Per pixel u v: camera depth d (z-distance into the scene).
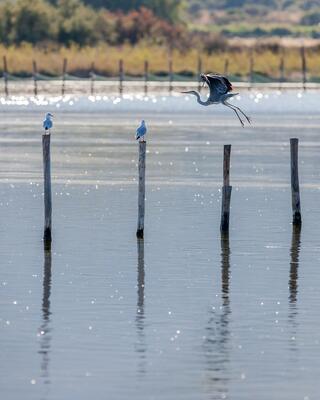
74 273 32.25
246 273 32.47
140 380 23.62
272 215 41.25
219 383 23.50
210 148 61.97
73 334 26.50
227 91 35.03
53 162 55.53
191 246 36.00
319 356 25.11
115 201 43.81
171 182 48.88
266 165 54.66
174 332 26.77
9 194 45.09
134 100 97.56
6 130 71.06
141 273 32.34
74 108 90.12
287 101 97.44
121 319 27.73
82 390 23.05
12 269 32.69
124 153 59.88
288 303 29.30
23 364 24.48
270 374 24.02
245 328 27.11
